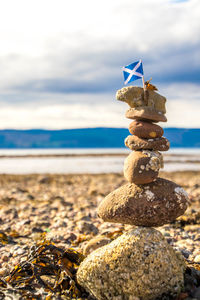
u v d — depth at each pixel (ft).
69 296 2.41
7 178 11.39
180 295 2.28
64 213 4.95
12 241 3.65
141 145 2.51
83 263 2.46
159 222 2.46
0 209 5.45
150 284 2.26
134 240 2.35
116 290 2.30
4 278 2.65
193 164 19.22
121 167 17.06
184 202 2.50
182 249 3.30
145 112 2.51
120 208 2.46
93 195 7.54
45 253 2.74
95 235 3.86
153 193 2.46
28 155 29.55
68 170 15.30
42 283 2.51
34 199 6.81
